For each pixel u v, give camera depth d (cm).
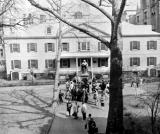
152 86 3400
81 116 2095
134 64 4750
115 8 1461
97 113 2148
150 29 4781
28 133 1628
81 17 4738
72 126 1805
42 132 1653
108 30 4775
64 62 4741
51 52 4697
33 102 2622
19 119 1964
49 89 3488
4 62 5134
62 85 3847
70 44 4681
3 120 1920
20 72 4691
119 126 1489
